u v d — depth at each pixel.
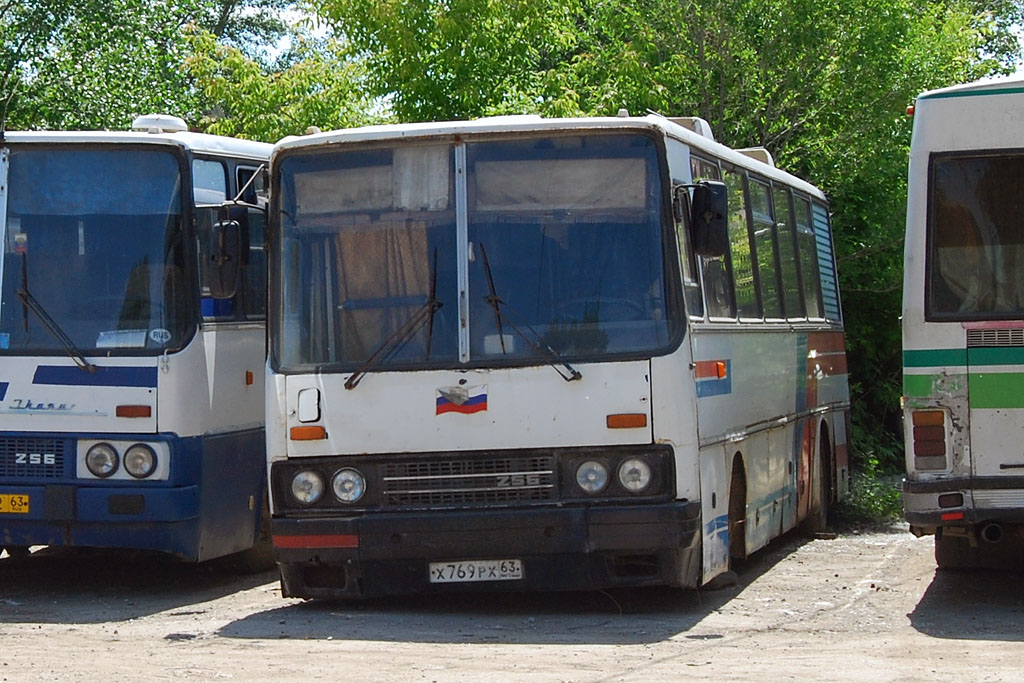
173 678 9.80
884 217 27.11
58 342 13.99
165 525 13.77
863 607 13.12
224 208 13.09
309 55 27.03
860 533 20.11
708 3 26.00
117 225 14.17
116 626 12.57
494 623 12.23
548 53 27.94
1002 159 12.46
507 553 12.02
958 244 12.47
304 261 12.57
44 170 14.25
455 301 12.28
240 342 14.94
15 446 13.98
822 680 9.54
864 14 25.80
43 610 13.62
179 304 14.06
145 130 15.16
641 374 12.05
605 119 12.41
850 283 27.56
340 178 12.60
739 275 14.94
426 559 12.12
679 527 11.90
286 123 25.53
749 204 15.88
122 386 13.86
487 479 12.12
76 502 13.75
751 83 26.78
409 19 24.14
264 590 14.76
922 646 11.00
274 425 12.45
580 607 13.15
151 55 32.38
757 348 15.27
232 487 14.73
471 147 12.47
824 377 19.62
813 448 18.56
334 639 11.46
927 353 12.43
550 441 12.05
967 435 12.32
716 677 9.66
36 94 31.08
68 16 31.69
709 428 12.85
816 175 27.03
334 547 12.18
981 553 15.32
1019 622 12.23
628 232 12.29
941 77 26.44
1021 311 12.29
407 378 12.22
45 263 14.15
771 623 12.23
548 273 12.26
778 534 16.31
